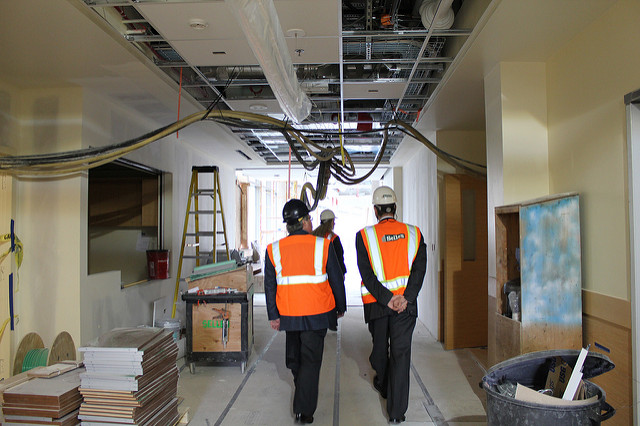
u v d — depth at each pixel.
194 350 3.80
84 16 2.38
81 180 3.49
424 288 5.97
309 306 2.71
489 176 3.31
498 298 2.75
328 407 3.06
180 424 2.70
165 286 5.09
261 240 13.15
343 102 4.57
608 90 2.31
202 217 6.49
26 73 3.21
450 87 3.62
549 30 2.57
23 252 3.47
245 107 4.39
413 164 6.92
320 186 4.86
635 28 2.08
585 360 1.97
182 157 5.70
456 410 3.00
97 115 3.72
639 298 2.06
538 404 1.68
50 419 2.02
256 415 2.92
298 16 2.46
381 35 2.76
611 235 2.28
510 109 3.07
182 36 2.71
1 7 2.27
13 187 3.39
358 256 2.88
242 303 3.83
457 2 3.05
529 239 2.42
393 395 2.73
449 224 4.82
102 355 2.12
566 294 2.42
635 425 2.06
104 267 5.56
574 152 2.68
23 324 3.44
